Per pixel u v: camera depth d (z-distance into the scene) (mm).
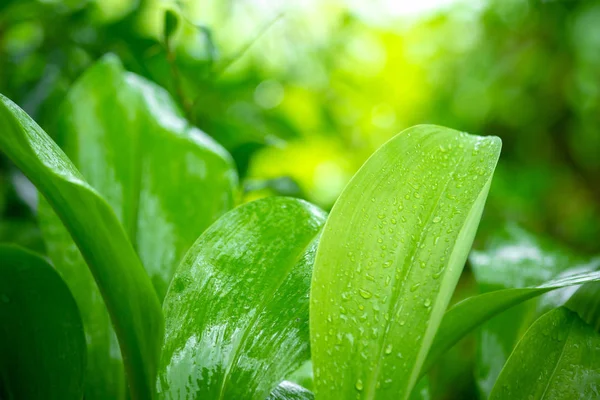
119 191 761
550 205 2629
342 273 578
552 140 2744
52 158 537
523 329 785
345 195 595
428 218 581
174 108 834
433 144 605
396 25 2316
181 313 633
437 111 2559
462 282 1793
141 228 751
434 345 621
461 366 979
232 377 607
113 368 709
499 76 2705
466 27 2729
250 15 1746
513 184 2557
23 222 1243
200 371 611
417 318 560
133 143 782
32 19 1359
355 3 2164
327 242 586
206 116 1354
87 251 557
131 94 803
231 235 668
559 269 833
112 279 557
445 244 570
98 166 767
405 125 2387
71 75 1324
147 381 588
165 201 765
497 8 2664
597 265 832
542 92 2723
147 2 1354
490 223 2260
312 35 2102
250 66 1645
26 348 648
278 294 638
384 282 572
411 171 597
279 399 646
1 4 1219
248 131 1318
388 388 552
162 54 1250
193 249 659
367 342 563
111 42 1280
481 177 585
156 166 776
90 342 712
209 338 623
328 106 2055
